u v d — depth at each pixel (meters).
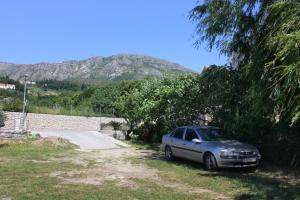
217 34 14.98
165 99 24.84
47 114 41.34
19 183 12.48
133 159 18.98
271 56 11.62
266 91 11.70
